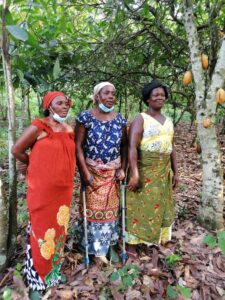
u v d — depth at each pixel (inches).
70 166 86.9
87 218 101.0
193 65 114.7
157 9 150.0
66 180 86.2
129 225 107.2
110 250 108.9
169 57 178.1
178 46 178.1
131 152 99.7
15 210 101.7
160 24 151.8
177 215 136.3
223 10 151.1
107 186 99.0
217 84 111.5
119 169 102.3
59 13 158.4
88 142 96.4
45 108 85.1
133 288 91.5
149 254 110.0
